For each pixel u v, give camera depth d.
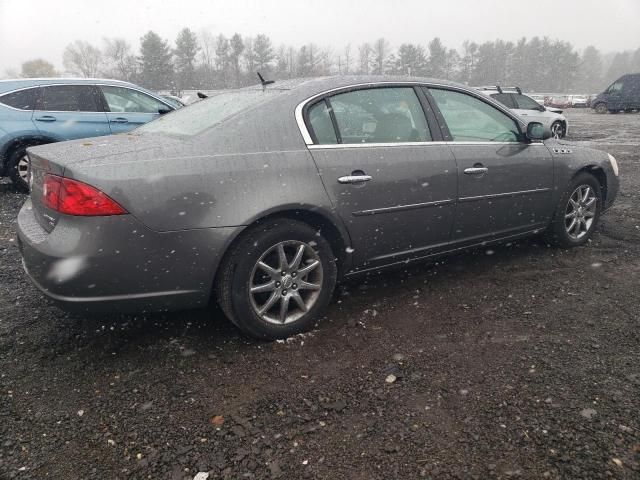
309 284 2.90
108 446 2.05
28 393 2.39
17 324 3.04
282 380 2.49
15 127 6.65
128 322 3.07
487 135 3.68
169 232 2.45
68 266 2.34
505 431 2.07
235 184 2.58
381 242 3.14
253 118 2.79
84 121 7.08
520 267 3.93
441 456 1.95
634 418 2.11
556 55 100.19
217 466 1.94
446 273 3.84
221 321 3.09
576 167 4.13
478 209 3.55
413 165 3.17
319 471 1.90
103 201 2.33
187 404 2.31
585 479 1.81
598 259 4.07
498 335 2.88
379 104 3.21
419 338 2.87
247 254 2.64
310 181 2.78
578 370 2.49
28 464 1.96
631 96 27.58
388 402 2.29
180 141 2.71
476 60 94.94
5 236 4.83
